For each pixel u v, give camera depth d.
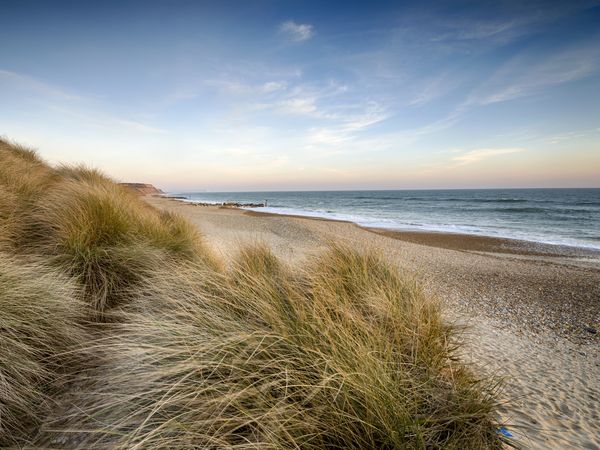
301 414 1.57
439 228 22.62
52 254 3.48
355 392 1.67
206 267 3.33
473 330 5.04
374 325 2.52
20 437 1.56
